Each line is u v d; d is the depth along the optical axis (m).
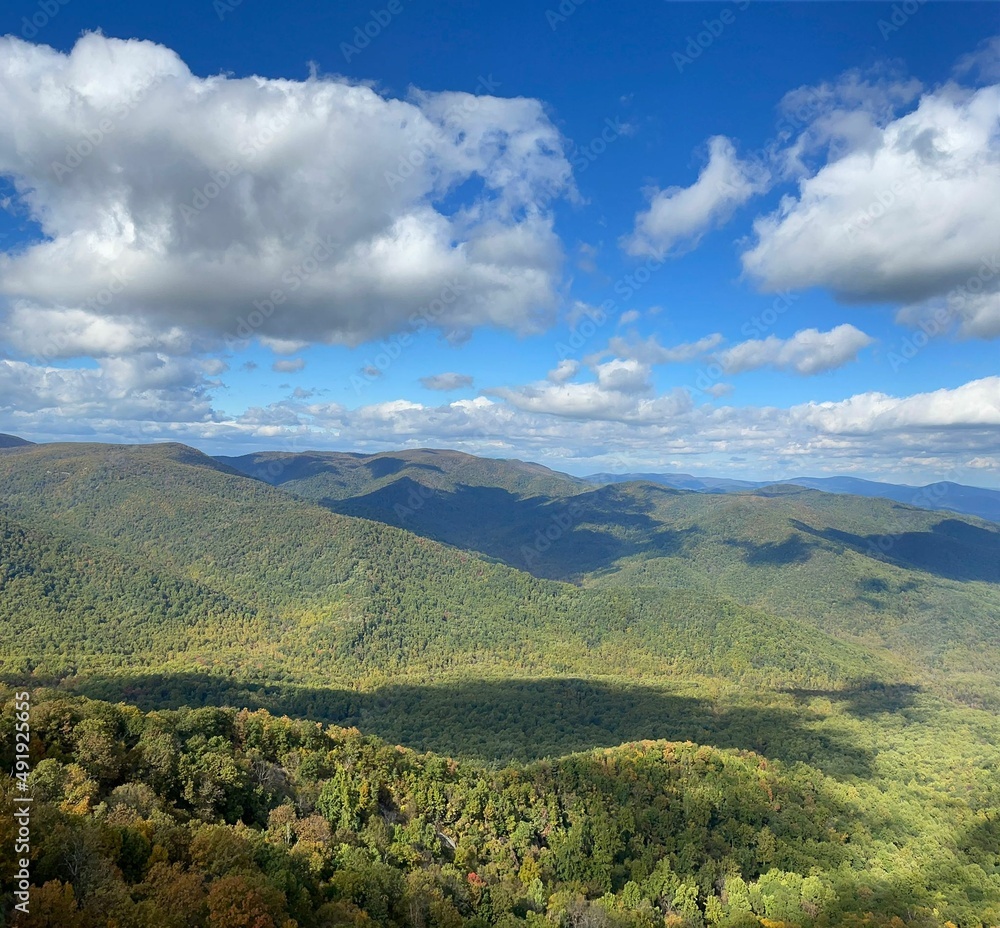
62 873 56.81
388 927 71.62
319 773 110.12
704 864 121.88
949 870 126.75
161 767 87.56
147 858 64.50
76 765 79.31
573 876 109.69
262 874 66.88
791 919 106.50
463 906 87.81
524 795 130.75
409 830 102.94
